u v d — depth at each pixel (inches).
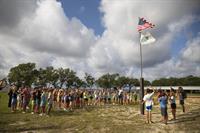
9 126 483.2
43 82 4525.1
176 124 505.7
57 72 4803.2
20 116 627.8
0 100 1346.0
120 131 444.8
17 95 780.0
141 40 701.9
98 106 1031.6
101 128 475.2
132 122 549.0
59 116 659.4
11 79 4062.5
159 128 467.5
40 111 741.9
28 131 438.3
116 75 5349.4
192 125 486.3
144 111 714.8
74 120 581.3
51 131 441.7
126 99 1213.1
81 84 5073.8
